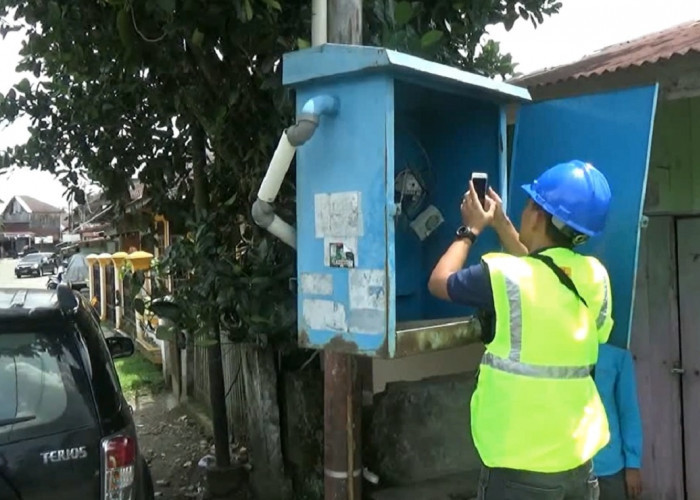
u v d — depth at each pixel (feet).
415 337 8.41
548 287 7.51
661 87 12.46
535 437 7.36
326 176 8.54
